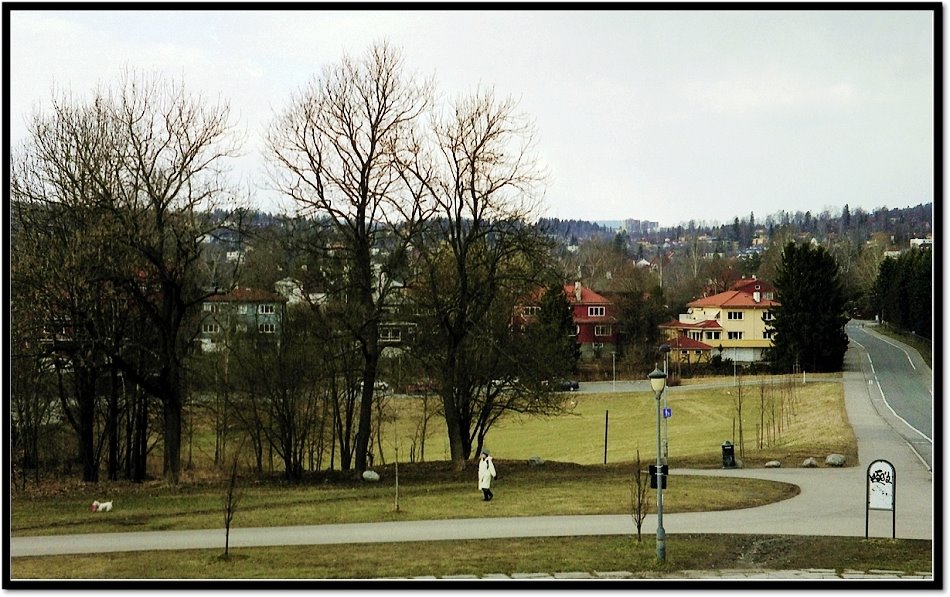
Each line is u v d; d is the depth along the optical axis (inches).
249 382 1552.7
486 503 1205.1
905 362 3663.9
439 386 1659.7
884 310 5128.0
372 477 1472.7
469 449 1669.5
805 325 3499.0
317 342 1537.9
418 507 1178.0
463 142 1505.9
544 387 1669.5
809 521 1066.1
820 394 2869.1
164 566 837.8
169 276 1401.3
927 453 1680.6
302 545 935.0
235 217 1434.5
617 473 1546.5
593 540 957.8
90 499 1275.8
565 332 3376.0
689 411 2967.5
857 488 1312.7
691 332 4387.3
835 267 3550.7
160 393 1419.8
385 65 1481.3
